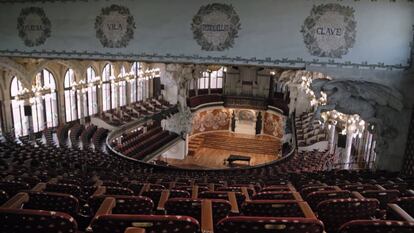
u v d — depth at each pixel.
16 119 23.38
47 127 25.56
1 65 19.91
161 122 31.45
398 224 3.36
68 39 12.73
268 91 36.66
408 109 10.80
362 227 3.39
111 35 12.37
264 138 37.59
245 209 4.70
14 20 12.98
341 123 14.69
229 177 12.70
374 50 10.67
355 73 10.88
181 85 31.22
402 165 11.16
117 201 4.58
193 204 4.68
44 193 4.70
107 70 30.17
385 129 11.08
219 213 4.73
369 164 15.60
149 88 35.66
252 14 11.27
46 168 11.09
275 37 11.25
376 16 10.47
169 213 4.77
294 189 7.74
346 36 10.75
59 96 26.03
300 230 3.39
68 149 18.33
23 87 23.22
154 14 11.92
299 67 11.24
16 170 9.81
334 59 10.96
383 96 10.78
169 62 12.16
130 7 12.04
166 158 32.19
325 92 11.16
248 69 36.66
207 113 38.47
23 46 13.12
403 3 10.24
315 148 22.56
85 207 5.37
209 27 11.62
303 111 28.69
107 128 26.52
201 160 32.41
